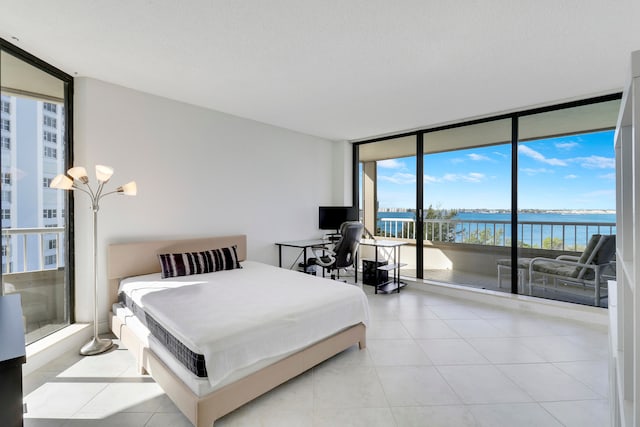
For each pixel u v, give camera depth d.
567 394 1.99
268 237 4.53
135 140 3.19
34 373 2.23
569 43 2.23
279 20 1.97
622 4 1.78
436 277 4.63
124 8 1.86
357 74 2.78
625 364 0.92
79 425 1.71
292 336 2.05
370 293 4.38
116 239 3.06
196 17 1.95
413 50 2.35
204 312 2.04
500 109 3.73
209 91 3.22
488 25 2.01
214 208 3.88
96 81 2.91
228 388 1.70
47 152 2.64
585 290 3.41
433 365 2.36
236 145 4.11
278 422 1.74
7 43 2.24
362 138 5.37
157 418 1.76
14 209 2.37
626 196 1.02
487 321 3.28
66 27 2.06
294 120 4.28
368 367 2.34
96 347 2.56
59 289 2.77
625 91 0.82
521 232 3.80
